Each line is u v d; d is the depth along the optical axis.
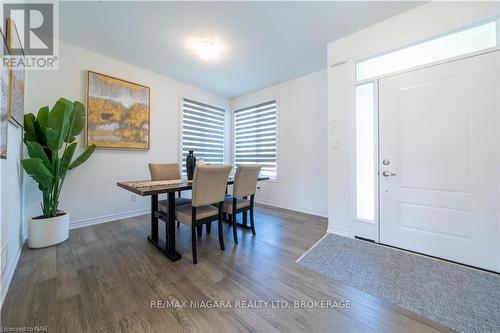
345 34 2.47
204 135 4.45
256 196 4.52
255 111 4.55
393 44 2.18
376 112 2.31
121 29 2.38
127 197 3.26
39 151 2.08
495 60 1.72
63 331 1.14
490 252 1.76
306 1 1.96
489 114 1.75
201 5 2.01
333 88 2.62
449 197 1.93
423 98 2.04
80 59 2.75
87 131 2.78
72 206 2.72
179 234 2.64
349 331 1.17
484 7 1.76
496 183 1.73
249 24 2.29
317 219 3.31
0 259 1.34
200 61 3.15
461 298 1.42
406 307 1.35
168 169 2.88
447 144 1.93
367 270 1.78
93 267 1.80
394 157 2.21
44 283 1.56
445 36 1.97
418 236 2.09
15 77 1.77
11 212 1.73
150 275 1.69
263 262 1.92
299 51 2.86
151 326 1.19
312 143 3.62
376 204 2.33
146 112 3.38
